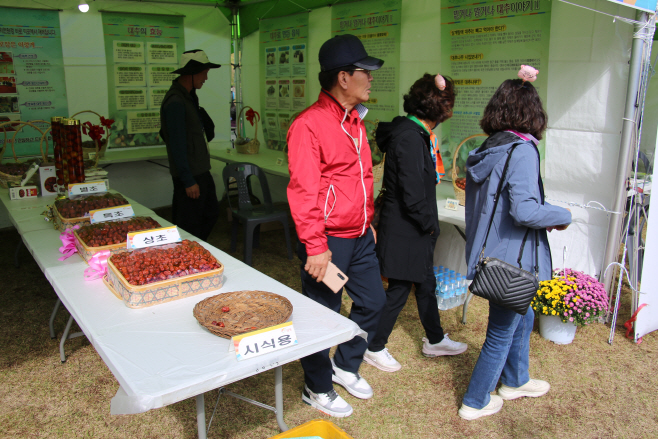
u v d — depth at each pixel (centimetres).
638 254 283
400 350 274
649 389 238
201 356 135
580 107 288
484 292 178
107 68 516
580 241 299
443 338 266
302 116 178
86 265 207
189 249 190
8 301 336
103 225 222
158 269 171
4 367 255
